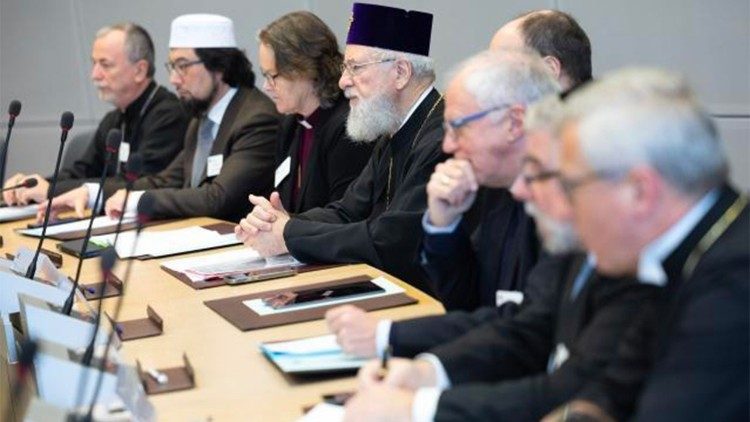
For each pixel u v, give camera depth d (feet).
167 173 16.47
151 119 17.66
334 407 6.38
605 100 4.96
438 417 5.82
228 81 15.75
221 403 6.76
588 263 6.10
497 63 8.04
